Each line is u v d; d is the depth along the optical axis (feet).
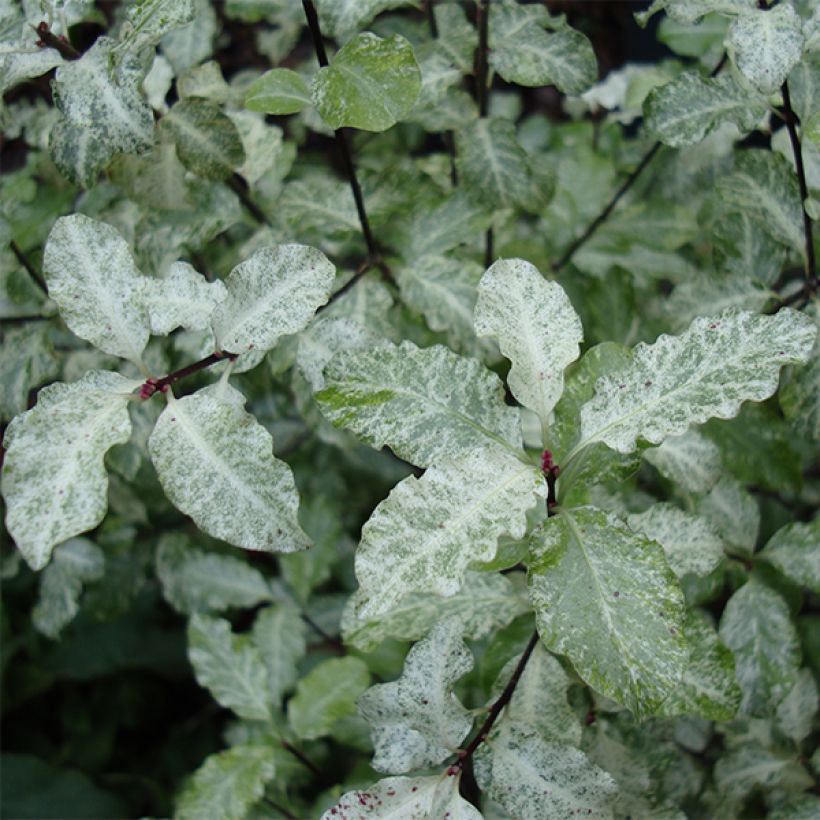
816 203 0.97
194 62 1.22
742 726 1.06
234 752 1.04
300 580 1.25
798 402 0.97
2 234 1.05
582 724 0.93
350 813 0.77
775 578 1.01
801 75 0.99
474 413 0.78
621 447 0.75
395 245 1.17
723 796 1.05
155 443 0.77
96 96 0.90
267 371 1.25
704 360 0.75
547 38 1.09
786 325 0.74
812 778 1.04
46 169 1.23
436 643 0.81
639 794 0.92
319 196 1.13
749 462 1.03
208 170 1.03
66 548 1.30
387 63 0.84
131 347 0.81
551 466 0.77
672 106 0.98
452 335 1.07
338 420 0.78
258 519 0.75
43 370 1.12
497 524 0.73
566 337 0.78
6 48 0.91
